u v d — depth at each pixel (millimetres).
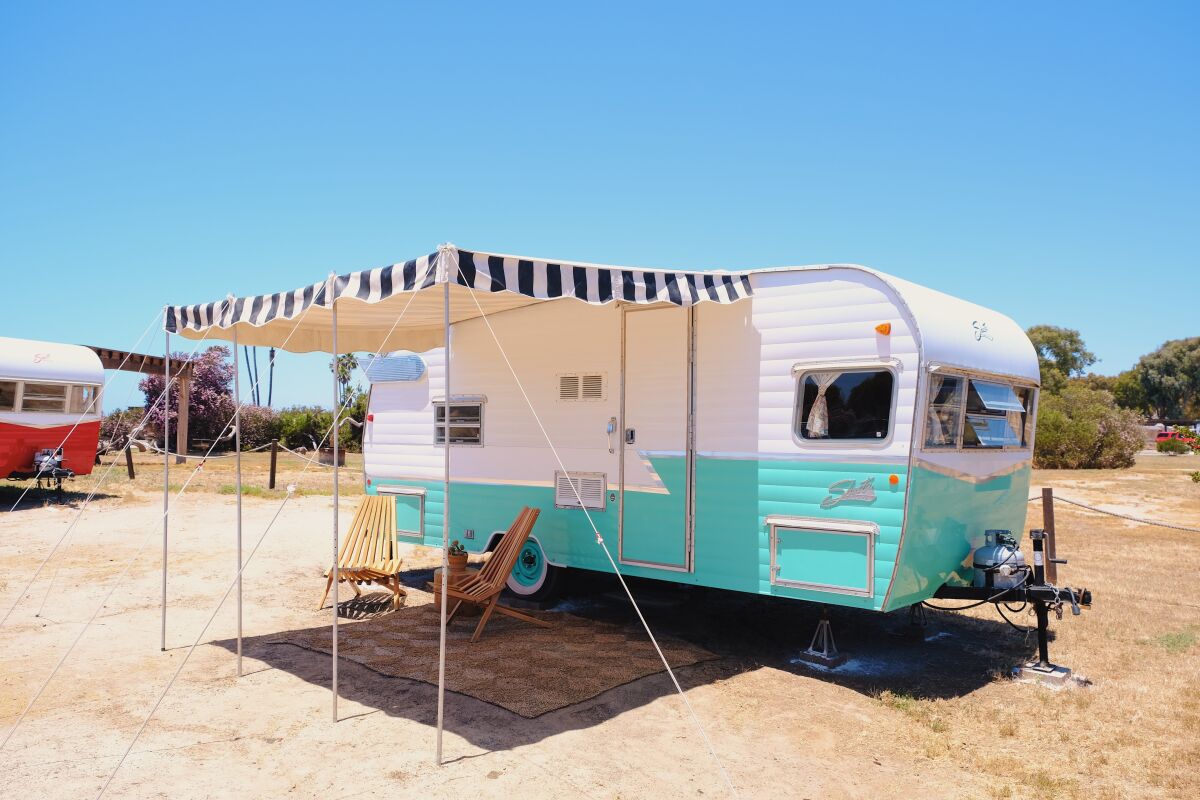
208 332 6859
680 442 6664
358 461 27156
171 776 4102
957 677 6027
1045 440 29016
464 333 8484
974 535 6410
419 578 9422
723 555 6391
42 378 14461
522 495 7922
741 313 6332
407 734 4645
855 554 5664
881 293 5625
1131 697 5586
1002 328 6863
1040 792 4172
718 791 4078
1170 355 67500
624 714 5055
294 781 4062
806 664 6242
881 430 5590
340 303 5781
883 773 4355
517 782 4090
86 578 8641
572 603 8227
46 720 4816
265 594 8219
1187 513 15461
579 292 4973
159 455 26078
